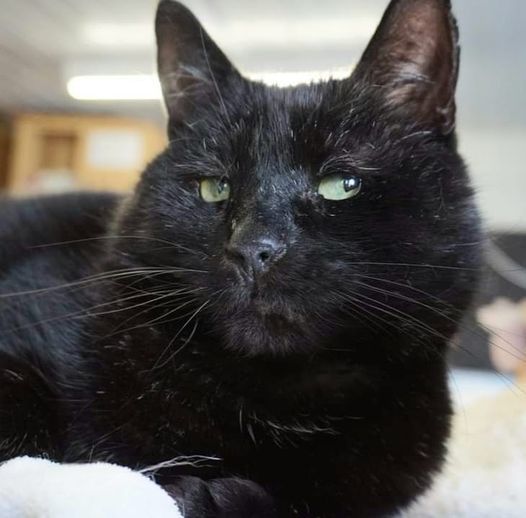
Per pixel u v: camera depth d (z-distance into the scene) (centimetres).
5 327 24
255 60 87
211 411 21
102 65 93
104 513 15
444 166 23
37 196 32
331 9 74
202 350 22
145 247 23
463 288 23
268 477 21
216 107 25
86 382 22
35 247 27
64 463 21
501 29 76
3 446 21
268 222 21
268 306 21
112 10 76
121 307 23
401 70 24
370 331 22
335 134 23
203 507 18
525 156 102
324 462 22
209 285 21
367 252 21
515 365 44
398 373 23
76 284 25
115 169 119
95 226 28
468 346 31
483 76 87
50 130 121
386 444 22
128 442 21
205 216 23
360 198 22
